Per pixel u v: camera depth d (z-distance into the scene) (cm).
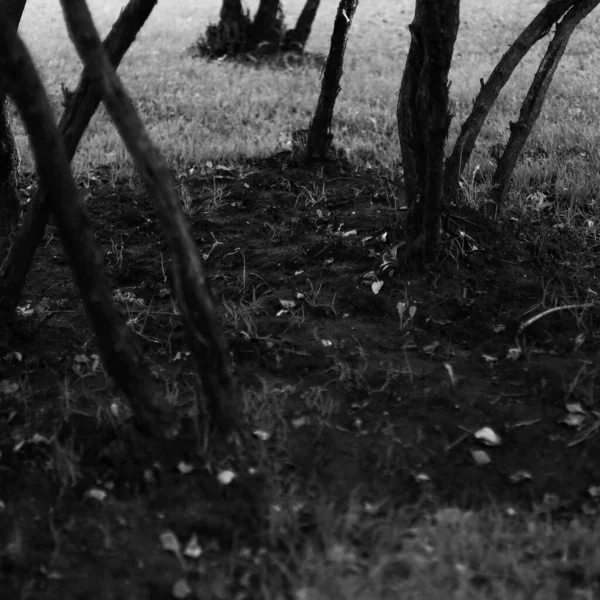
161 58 1234
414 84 467
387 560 285
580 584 280
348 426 374
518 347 427
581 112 820
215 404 339
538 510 317
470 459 351
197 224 598
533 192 622
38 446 359
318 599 266
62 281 527
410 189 513
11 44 307
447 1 400
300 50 1258
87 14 316
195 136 820
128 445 352
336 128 834
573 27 516
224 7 1259
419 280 489
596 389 393
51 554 299
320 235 577
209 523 311
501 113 837
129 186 674
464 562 286
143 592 281
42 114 312
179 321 473
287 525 308
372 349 437
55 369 423
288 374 417
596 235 550
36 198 400
